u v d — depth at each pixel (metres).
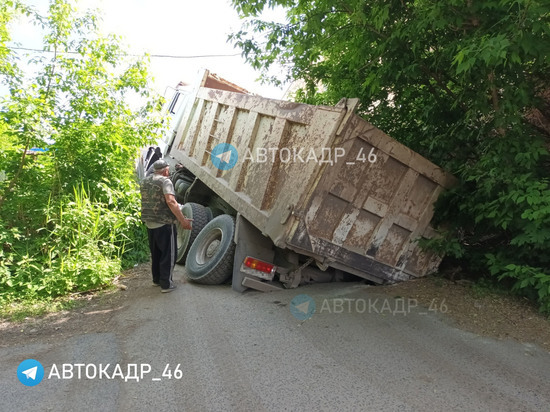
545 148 3.89
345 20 5.02
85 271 5.20
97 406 2.55
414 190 4.25
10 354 3.35
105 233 5.96
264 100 4.78
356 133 3.70
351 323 3.67
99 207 5.79
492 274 4.07
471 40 3.46
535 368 2.87
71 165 6.09
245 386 2.72
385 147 3.89
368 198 4.03
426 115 5.09
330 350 3.18
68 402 2.60
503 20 3.28
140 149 7.33
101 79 6.58
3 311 4.39
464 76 3.82
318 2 4.77
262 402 2.53
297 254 4.63
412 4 4.20
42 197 5.66
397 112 5.58
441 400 2.50
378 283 4.63
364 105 5.65
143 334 3.67
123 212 6.23
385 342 3.30
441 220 4.40
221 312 4.09
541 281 3.54
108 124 6.42
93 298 4.91
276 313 3.97
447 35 4.18
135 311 4.33
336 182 3.81
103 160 6.29
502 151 3.91
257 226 4.34
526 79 3.89
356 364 2.96
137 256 6.66
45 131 5.64
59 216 5.54
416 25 4.00
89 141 6.17
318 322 3.72
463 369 2.87
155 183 4.88
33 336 3.77
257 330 3.61
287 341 3.36
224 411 2.46
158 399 2.61
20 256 5.17
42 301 4.72
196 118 7.28
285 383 2.73
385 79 4.90
